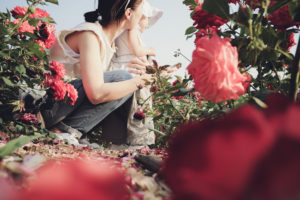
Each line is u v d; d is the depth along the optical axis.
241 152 0.21
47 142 1.77
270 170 0.21
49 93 1.88
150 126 2.38
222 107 1.20
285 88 0.97
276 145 0.21
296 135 0.21
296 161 0.20
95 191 0.21
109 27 2.27
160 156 1.21
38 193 0.20
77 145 1.92
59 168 0.22
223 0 0.70
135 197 0.43
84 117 2.13
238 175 0.21
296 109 0.22
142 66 2.37
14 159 0.61
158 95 1.57
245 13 0.68
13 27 1.69
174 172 0.23
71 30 2.07
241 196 0.21
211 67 0.58
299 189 0.20
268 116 0.23
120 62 2.92
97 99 1.95
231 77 0.61
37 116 1.97
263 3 0.66
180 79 1.46
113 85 1.97
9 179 0.35
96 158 1.08
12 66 1.71
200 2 1.29
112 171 0.23
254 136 0.21
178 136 0.24
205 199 0.22
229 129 0.22
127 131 2.31
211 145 0.21
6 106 1.76
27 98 1.96
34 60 1.82
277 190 0.21
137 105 2.31
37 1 1.70
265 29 0.80
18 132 1.71
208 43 0.60
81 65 1.99
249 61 0.80
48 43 1.94
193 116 1.31
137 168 0.83
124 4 2.20
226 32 0.96
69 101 1.95
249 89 1.10
